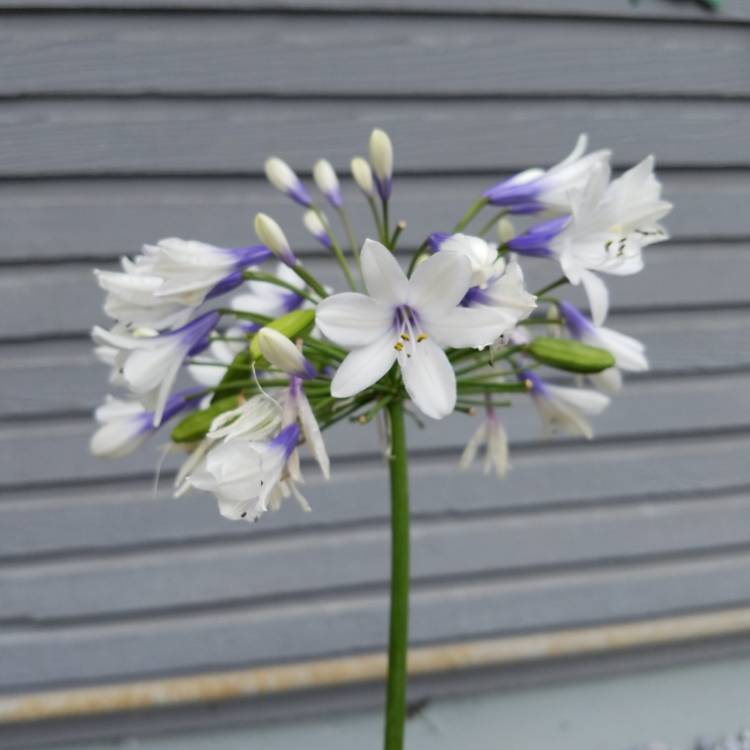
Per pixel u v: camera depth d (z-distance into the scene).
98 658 1.07
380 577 1.11
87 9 0.91
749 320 1.14
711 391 1.14
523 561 1.14
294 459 0.62
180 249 0.64
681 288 1.10
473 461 1.09
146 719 1.10
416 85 0.99
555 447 1.12
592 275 0.66
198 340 0.66
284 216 0.99
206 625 1.08
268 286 0.72
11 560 1.03
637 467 1.15
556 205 0.67
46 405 0.99
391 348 0.62
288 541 1.08
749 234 1.11
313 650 1.11
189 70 0.94
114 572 1.05
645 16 1.01
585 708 1.20
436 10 0.97
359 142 0.99
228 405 0.64
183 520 1.05
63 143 0.93
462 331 0.61
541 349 0.66
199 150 0.96
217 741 1.12
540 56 1.00
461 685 1.17
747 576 1.22
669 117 1.05
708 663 1.24
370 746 1.14
